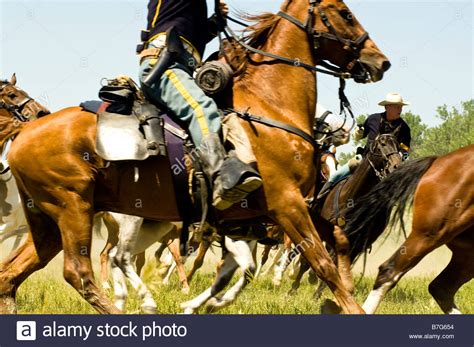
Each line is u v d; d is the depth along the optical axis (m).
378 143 13.23
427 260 30.62
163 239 15.96
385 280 9.70
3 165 14.27
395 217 9.99
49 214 8.83
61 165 8.64
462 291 15.47
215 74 8.68
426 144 54.78
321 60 9.45
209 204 8.63
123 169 8.62
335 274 8.62
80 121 8.74
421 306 12.40
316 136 12.30
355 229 10.27
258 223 9.14
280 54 9.11
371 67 9.23
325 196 13.74
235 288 10.52
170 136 8.66
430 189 9.72
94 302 8.66
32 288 14.11
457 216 9.56
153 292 15.03
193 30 8.95
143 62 8.80
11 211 15.09
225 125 8.61
